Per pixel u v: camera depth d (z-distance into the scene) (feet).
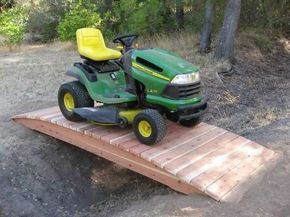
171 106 16.74
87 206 19.25
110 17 54.65
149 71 17.26
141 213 15.53
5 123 23.91
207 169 16.60
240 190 15.65
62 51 49.34
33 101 27.94
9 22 57.00
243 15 46.98
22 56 45.62
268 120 26.61
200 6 45.60
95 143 19.20
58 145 21.84
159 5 49.93
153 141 17.42
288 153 19.17
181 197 15.98
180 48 43.09
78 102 20.07
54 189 19.65
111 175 21.11
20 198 18.44
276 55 43.93
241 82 34.63
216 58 37.96
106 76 19.70
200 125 20.89
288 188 16.03
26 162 20.42
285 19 50.67
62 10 62.80
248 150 18.63
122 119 18.25
